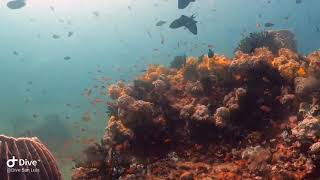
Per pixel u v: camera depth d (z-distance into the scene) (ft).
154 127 5.03
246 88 5.09
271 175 3.72
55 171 3.67
